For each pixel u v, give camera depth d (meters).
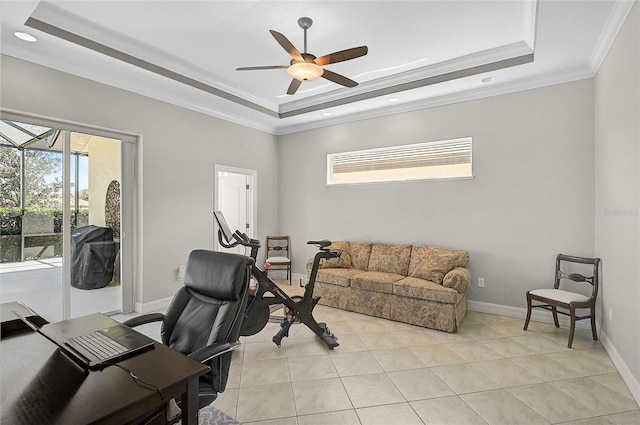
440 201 4.28
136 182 3.92
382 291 3.81
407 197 4.55
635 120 2.21
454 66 3.61
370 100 4.36
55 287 3.29
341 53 2.52
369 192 4.89
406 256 4.27
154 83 3.73
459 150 4.25
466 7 2.63
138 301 3.91
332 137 5.29
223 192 5.88
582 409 2.08
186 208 4.37
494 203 3.92
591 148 3.37
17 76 2.90
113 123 3.59
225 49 3.33
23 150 3.06
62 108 3.19
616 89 2.61
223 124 4.90
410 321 3.61
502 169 3.86
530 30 2.82
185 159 4.36
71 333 1.47
